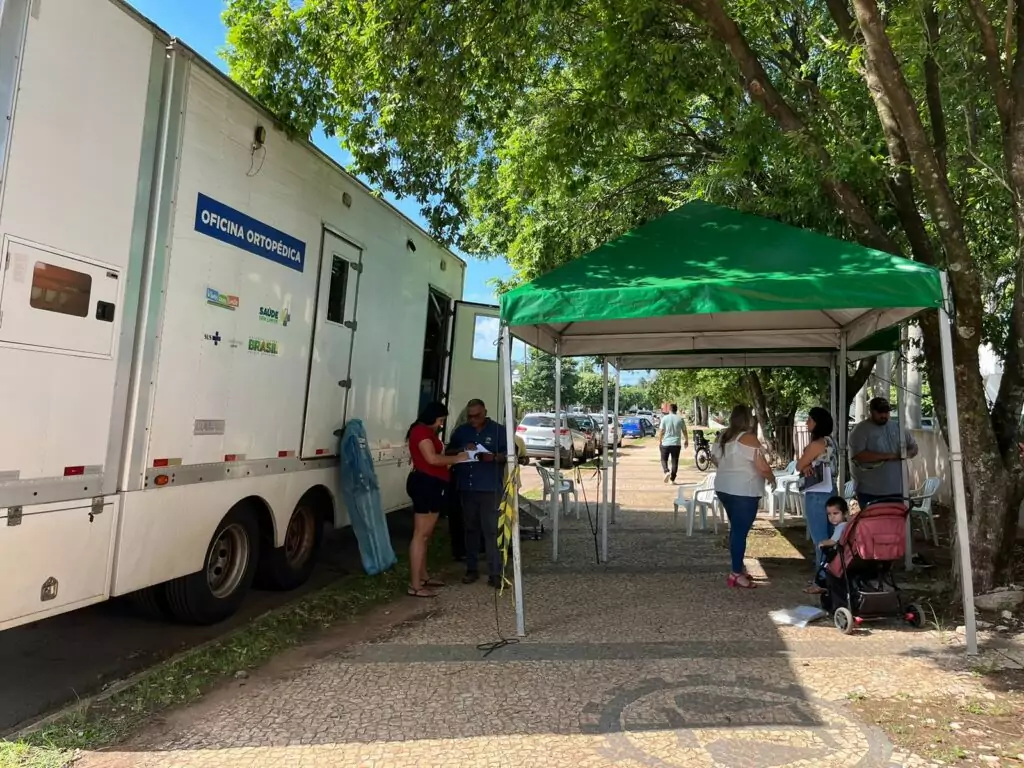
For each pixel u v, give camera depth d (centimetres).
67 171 366
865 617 532
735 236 595
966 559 468
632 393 9469
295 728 371
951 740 350
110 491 401
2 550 337
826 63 854
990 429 559
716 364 984
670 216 653
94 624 549
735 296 491
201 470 475
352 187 674
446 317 948
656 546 868
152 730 368
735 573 654
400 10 652
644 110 718
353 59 733
